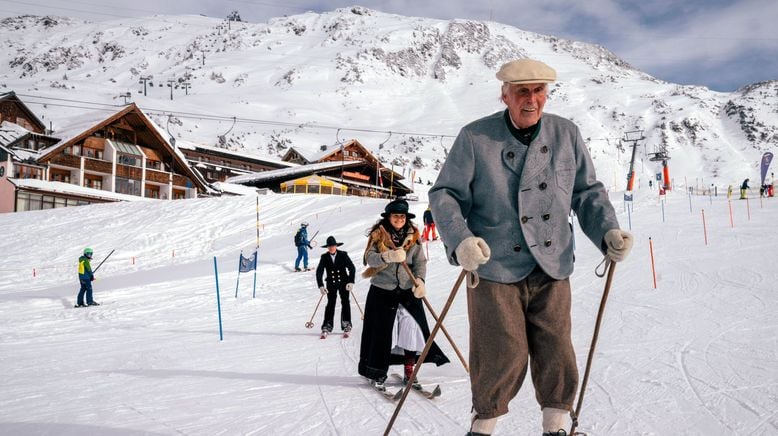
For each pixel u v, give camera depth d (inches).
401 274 201.0
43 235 1083.9
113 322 446.3
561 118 105.2
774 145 7057.1
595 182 104.9
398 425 156.7
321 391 198.7
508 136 101.7
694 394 167.6
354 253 835.4
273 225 1120.8
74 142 1720.0
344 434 149.6
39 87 5669.3
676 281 414.0
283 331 357.1
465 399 182.1
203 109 6215.6
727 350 218.1
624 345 239.9
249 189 2166.6
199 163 2389.3
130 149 1845.5
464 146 102.5
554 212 100.0
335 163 2255.2
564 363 97.7
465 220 103.6
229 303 516.1
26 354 304.3
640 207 1101.7
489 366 97.8
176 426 157.9
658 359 211.8
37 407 181.9
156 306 517.7
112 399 191.0
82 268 540.7
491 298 98.4
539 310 100.2
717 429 139.2
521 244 99.2
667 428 141.8
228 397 191.6
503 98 102.9
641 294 376.8
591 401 167.5
